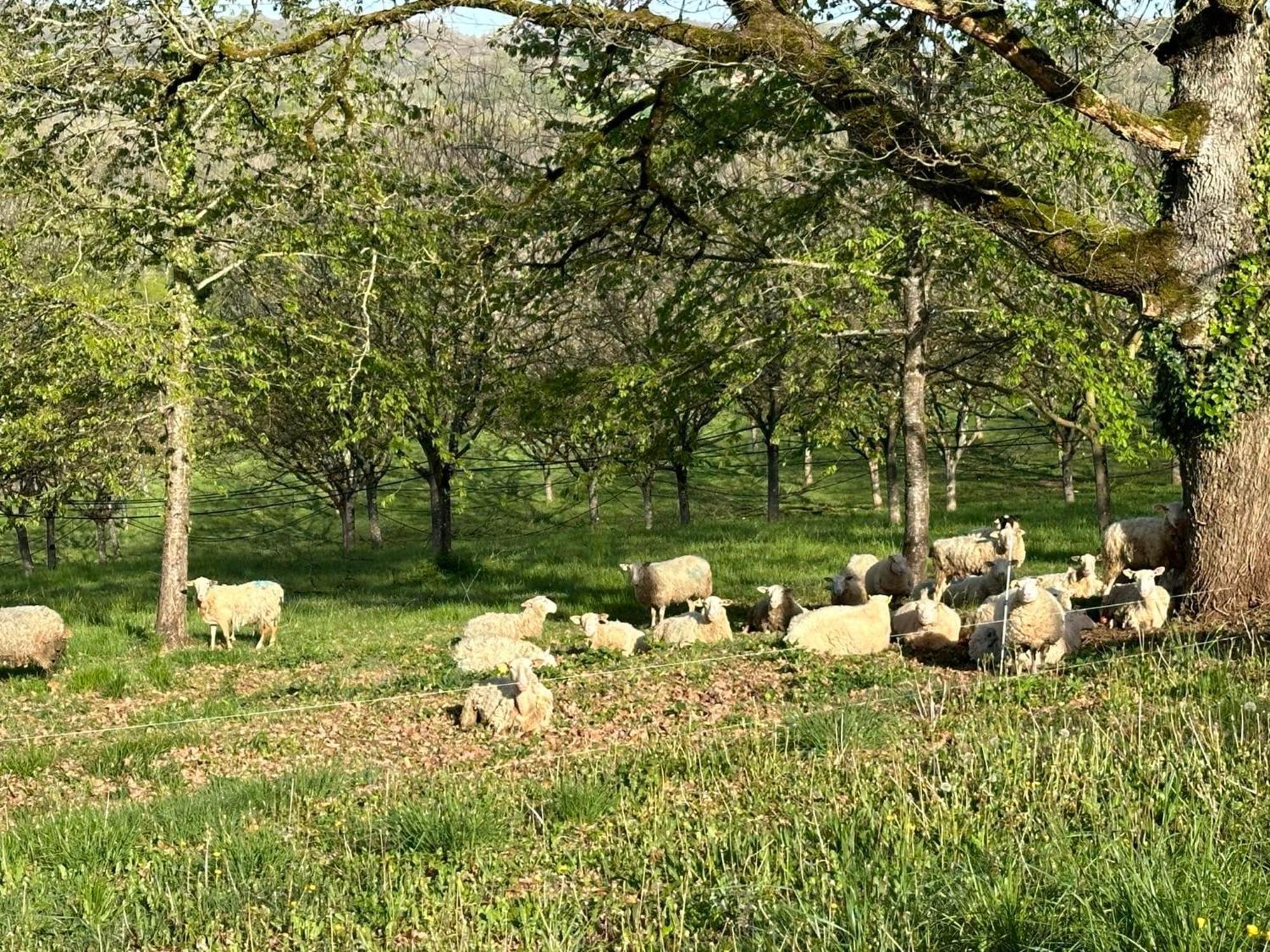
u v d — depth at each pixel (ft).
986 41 46.14
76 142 66.03
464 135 80.43
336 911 25.27
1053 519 114.52
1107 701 34.91
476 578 99.50
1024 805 26.96
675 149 61.77
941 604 51.55
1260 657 39.19
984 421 219.00
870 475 205.98
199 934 24.84
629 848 27.48
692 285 62.18
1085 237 47.29
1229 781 26.00
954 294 67.87
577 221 61.46
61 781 40.70
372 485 141.18
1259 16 47.11
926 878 22.85
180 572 71.72
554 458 157.48
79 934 25.00
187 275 70.28
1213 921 19.48
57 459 78.13
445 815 29.96
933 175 48.39
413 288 72.95
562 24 49.55
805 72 48.37
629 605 81.15
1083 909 20.26
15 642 58.80
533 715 43.04
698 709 42.96
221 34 59.47
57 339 65.21
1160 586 54.03
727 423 218.59
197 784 39.19
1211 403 47.11
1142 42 48.26
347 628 77.20
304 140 65.62
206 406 95.96
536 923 23.58
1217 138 46.80
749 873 24.99
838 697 42.32
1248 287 46.39
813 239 63.98
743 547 103.60
